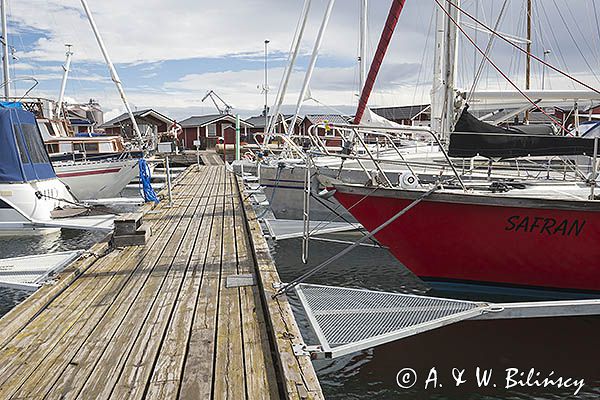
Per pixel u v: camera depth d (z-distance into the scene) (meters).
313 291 5.05
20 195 9.61
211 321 3.89
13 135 9.74
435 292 6.03
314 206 9.37
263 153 12.90
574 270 5.41
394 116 30.94
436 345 5.08
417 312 4.40
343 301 4.70
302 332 5.06
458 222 5.47
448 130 8.02
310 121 26.47
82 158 15.45
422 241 5.72
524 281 5.61
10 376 3.03
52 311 4.11
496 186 6.48
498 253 5.51
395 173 8.27
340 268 7.92
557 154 5.32
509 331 5.38
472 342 5.15
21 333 3.66
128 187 19.84
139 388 2.89
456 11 8.02
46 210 9.96
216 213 9.14
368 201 5.82
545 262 5.43
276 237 8.24
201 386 2.91
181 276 5.09
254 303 4.29
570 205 5.07
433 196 5.35
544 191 6.31
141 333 3.66
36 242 9.74
